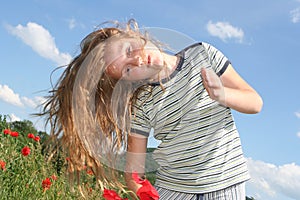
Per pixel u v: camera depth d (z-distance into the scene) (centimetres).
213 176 259
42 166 477
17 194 411
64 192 438
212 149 260
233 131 266
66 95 272
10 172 464
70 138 276
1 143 513
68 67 275
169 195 269
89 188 432
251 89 273
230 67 278
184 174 263
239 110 265
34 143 642
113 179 274
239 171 262
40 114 287
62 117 276
